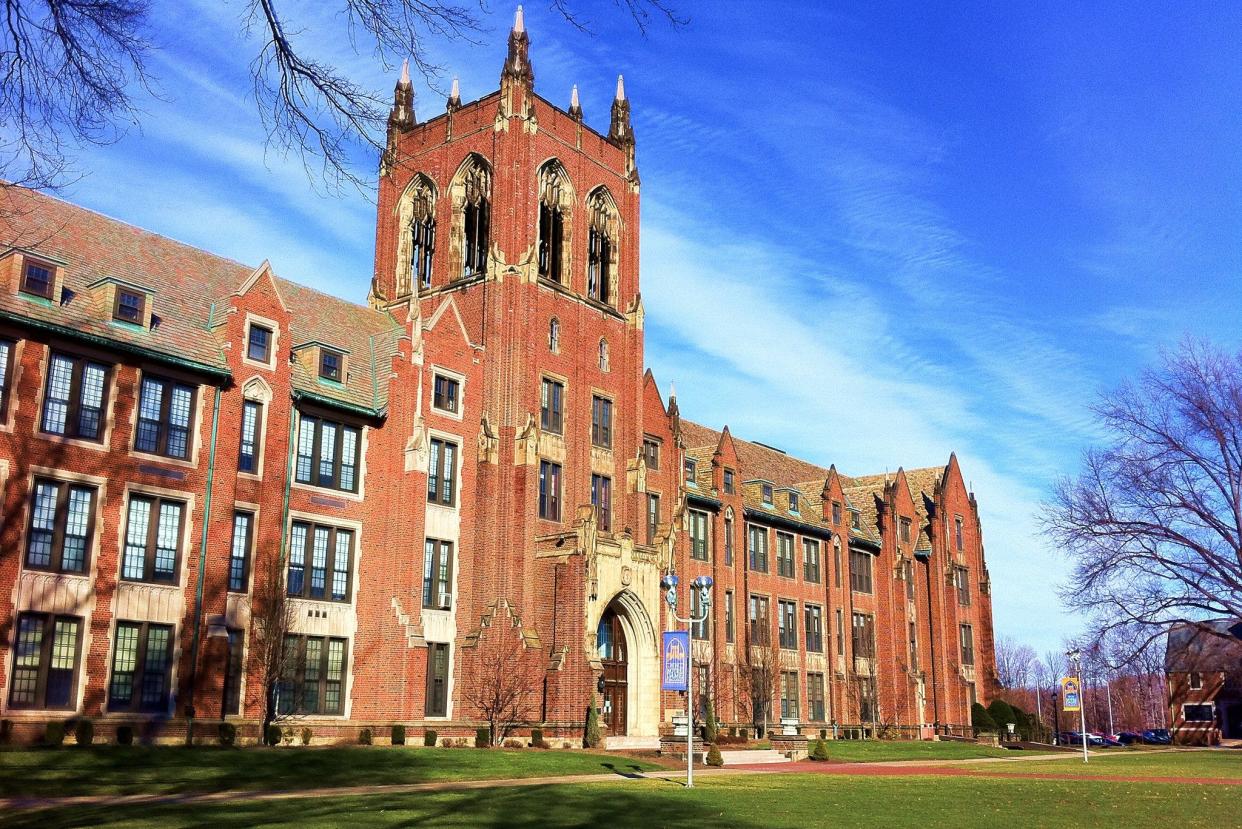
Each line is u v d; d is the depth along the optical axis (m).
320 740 45.00
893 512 87.38
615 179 65.12
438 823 22.56
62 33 11.69
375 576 48.12
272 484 44.38
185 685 39.94
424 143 62.41
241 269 49.72
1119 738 118.94
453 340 53.81
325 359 48.38
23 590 36.03
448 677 50.72
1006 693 159.62
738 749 56.50
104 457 38.69
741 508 71.69
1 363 36.44
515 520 53.34
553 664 51.62
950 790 35.16
